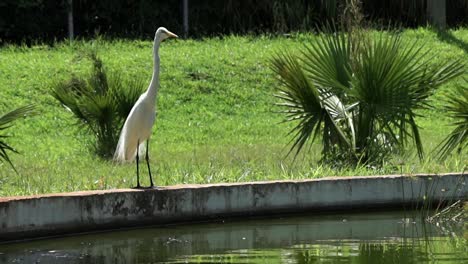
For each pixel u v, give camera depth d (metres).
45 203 12.16
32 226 12.07
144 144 15.79
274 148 20.52
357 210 14.01
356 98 16.02
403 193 14.16
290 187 13.65
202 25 32.41
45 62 26.39
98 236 12.39
